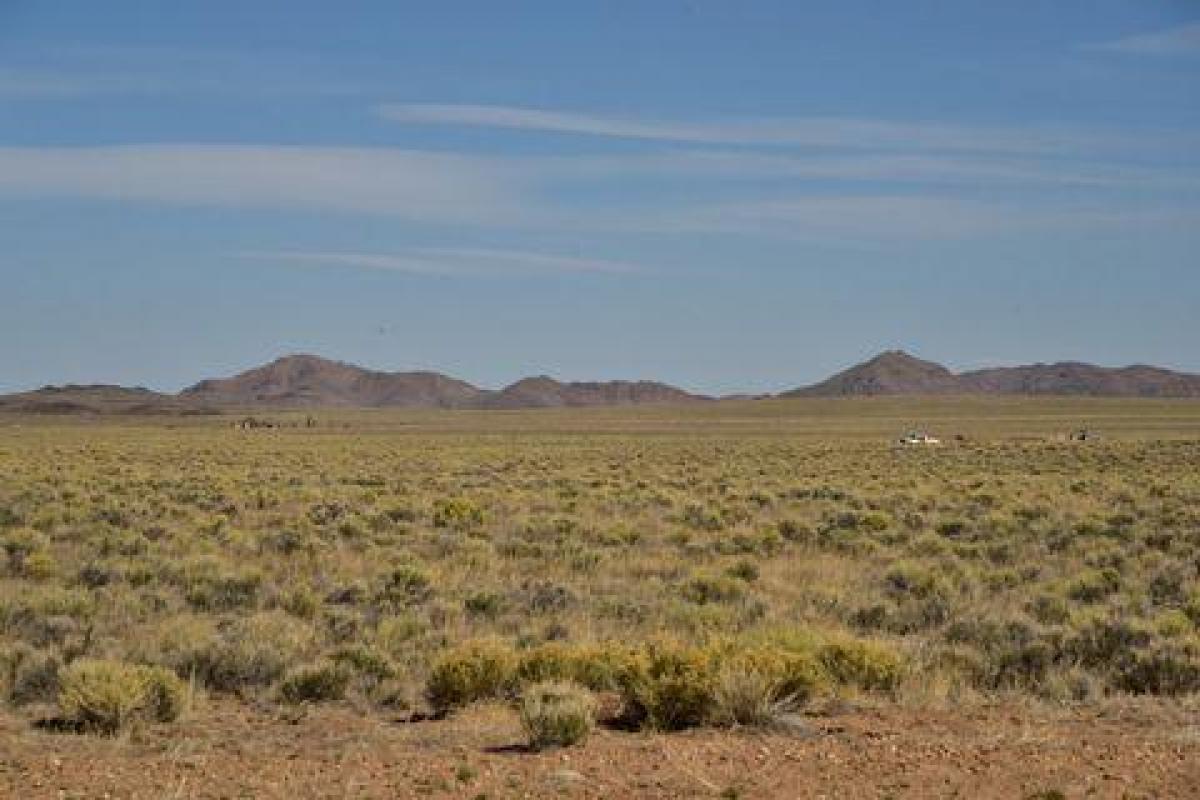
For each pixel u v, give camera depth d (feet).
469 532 115.55
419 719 46.19
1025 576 90.58
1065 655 55.88
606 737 41.47
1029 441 385.50
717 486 181.06
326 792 34.55
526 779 35.65
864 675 49.93
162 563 85.61
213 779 36.01
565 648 51.06
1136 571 91.09
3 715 45.14
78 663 46.26
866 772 36.22
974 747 39.22
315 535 108.99
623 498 153.69
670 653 45.57
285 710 46.68
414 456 286.87
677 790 34.37
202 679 51.06
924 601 74.38
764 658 45.57
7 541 97.45
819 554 102.47
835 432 508.12
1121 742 40.16
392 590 77.41
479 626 66.85
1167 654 52.90
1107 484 181.68
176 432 529.86
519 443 387.34
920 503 149.38
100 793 34.47
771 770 36.45
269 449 328.29
